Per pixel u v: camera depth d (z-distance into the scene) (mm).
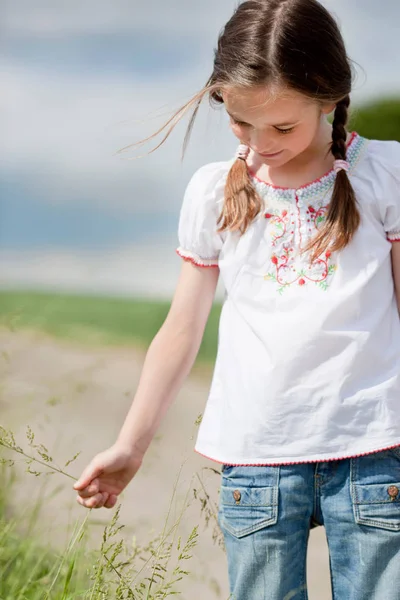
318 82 2699
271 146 2758
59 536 3975
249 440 2801
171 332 3033
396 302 2893
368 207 2848
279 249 2883
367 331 2781
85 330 8602
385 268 2848
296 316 2811
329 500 2744
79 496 2912
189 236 3035
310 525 2838
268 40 2682
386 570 2699
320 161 2922
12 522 3744
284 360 2787
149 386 2992
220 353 2959
